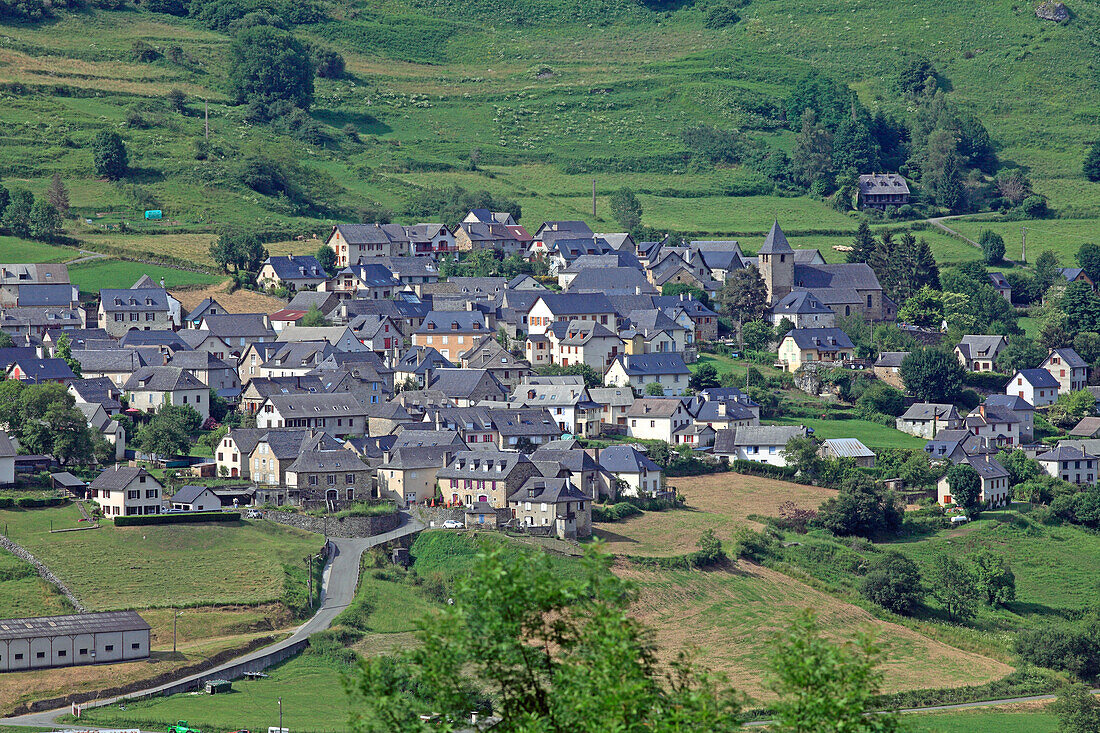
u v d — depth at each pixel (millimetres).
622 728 102562
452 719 108938
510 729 108625
